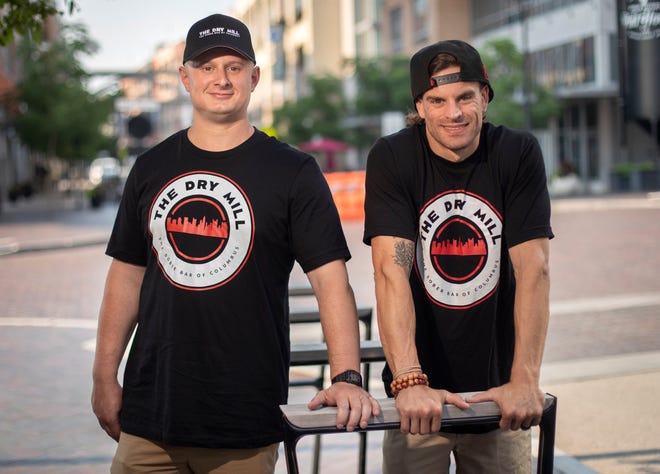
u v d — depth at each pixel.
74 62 44.00
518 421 2.53
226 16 2.84
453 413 2.48
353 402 2.42
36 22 4.93
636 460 5.05
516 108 35.44
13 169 50.50
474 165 2.90
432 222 2.93
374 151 2.94
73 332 9.86
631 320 9.56
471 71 2.74
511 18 42.47
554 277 12.80
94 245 21.30
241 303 2.77
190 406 2.76
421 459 3.10
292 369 7.71
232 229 2.78
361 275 13.66
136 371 2.86
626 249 15.91
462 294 2.94
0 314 11.18
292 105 47.06
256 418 2.78
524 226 2.87
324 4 65.06
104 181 53.81
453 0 45.81
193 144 2.86
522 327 2.78
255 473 2.80
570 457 5.07
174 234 2.80
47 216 34.19
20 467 5.36
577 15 37.81
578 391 6.67
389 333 2.76
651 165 37.44
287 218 2.81
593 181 39.94
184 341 2.77
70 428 6.19
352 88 53.69
